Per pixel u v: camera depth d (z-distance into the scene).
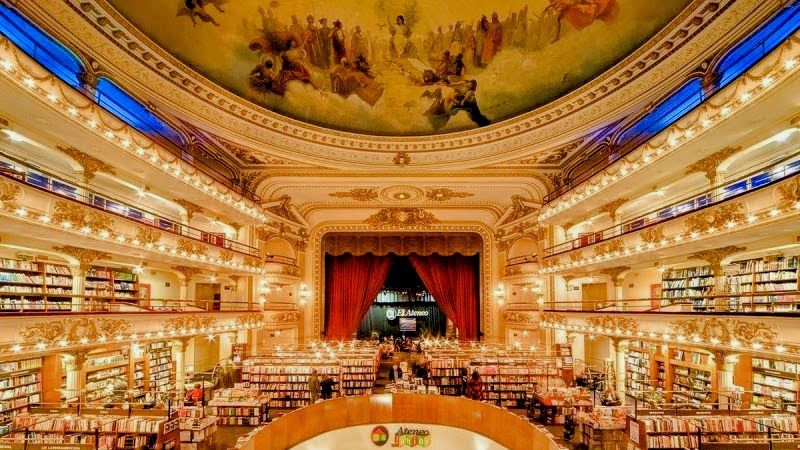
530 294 21.22
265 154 16.36
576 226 17.55
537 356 16.23
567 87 14.09
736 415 9.19
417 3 14.51
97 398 11.89
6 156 8.26
